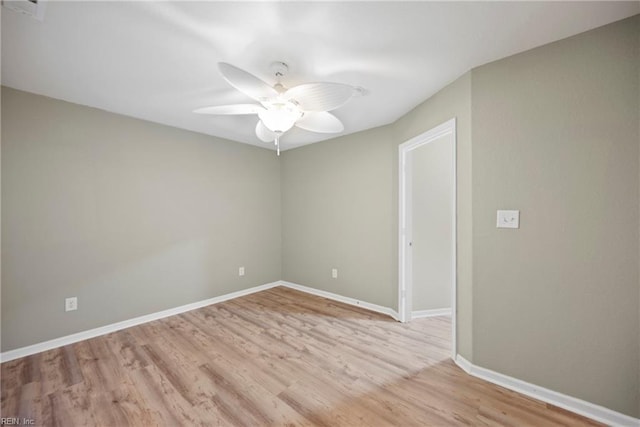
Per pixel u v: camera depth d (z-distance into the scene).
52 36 1.52
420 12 1.35
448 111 2.11
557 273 1.59
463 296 2.00
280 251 4.24
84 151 2.45
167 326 2.71
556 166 1.59
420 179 2.96
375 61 1.79
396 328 2.67
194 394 1.69
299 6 1.30
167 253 3.00
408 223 2.86
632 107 1.39
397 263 2.90
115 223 2.63
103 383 1.80
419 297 2.99
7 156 2.08
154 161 2.90
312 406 1.59
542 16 1.38
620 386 1.44
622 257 1.42
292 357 2.12
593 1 1.28
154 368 1.97
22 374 1.89
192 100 2.38
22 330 2.14
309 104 1.76
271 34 1.52
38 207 2.21
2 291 2.06
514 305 1.74
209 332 2.57
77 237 2.41
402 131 2.76
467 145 1.92
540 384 1.65
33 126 2.19
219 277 3.49
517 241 1.72
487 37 1.55
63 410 1.55
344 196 3.45
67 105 2.36
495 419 1.49
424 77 2.01
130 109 2.57
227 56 1.73
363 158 3.24
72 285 2.38
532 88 1.66
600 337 1.48
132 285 2.74
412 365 2.02
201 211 3.31
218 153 3.48
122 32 1.50
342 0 1.26
